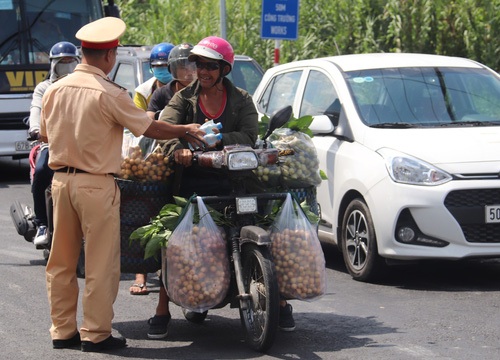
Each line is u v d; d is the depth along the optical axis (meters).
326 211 9.52
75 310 6.81
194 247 6.49
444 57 10.52
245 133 6.91
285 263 6.59
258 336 6.55
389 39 19.27
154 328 7.02
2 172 17.91
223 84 6.99
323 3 20.69
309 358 6.45
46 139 6.81
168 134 6.57
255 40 21.78
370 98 9.58
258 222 6.77
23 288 8.66
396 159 8.61
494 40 18.11
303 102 10.38
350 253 9.13
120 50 15.92
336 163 9.29
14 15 16.69
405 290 8.56
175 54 8.15
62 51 8.74
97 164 6.48
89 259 6.55
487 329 7.18
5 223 12.27
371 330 7.17
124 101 6.48
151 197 6.86
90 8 17.16
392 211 8.51
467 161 8.51
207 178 6.94
